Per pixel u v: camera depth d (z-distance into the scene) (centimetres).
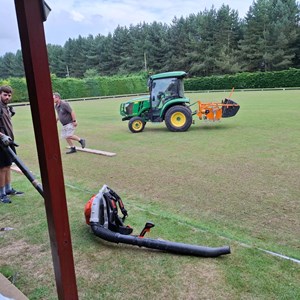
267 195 360
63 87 2727
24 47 131
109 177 455
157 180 431
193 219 302
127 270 221
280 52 3347
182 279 209
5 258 244
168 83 856
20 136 873
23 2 124
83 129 960
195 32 3953
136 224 293
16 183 433
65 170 502
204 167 487
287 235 266
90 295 196
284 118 989
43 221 307
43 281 214
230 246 248
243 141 675
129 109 877
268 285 199
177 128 844
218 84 3138
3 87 345
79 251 248
